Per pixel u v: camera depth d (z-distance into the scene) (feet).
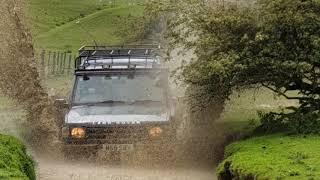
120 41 146.41
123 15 217.15
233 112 69.97
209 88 55.16
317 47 52.54
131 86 62.23
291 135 49.96
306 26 52.54
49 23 231.91
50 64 143.13
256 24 53.93
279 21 52.54
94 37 205.77
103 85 62.39
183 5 56.03
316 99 55.67
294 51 53.31
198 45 54.85
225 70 51.83
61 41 199.52
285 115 54.19
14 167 40.24
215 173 53.36
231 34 54.60
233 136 57.36
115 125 55.52
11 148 44.29
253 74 54.08
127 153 54.95
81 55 67.56
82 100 61.41
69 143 56.34
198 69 53.93
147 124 55.26
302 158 40.47
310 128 50.47
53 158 60.18
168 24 56.95
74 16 252.42
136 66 63.77
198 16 55.06
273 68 52.80
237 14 54.34
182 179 51.80
